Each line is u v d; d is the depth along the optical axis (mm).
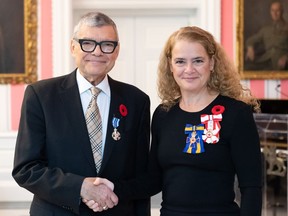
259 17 4809
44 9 4773
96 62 2113
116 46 2141
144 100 2338
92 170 2100
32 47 4766
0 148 4613
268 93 4910
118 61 5211
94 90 2199
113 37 2127
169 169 2072
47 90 2191
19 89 4820
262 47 4836
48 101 2154
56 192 1986
